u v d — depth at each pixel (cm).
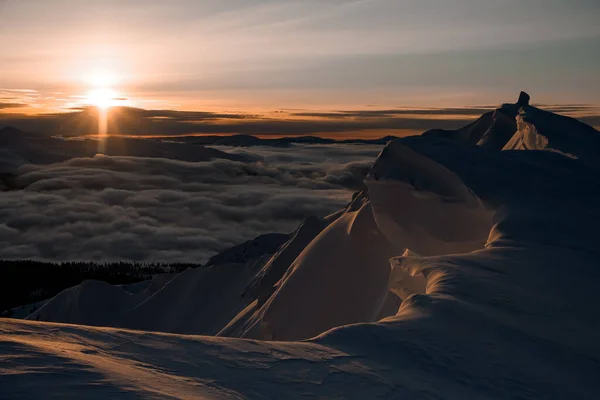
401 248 2755
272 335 3056
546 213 1811
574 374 849
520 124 3241
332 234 3409
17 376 496
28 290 17388
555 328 1017
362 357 766
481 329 949
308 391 626
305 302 3073
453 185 2097
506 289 1185
